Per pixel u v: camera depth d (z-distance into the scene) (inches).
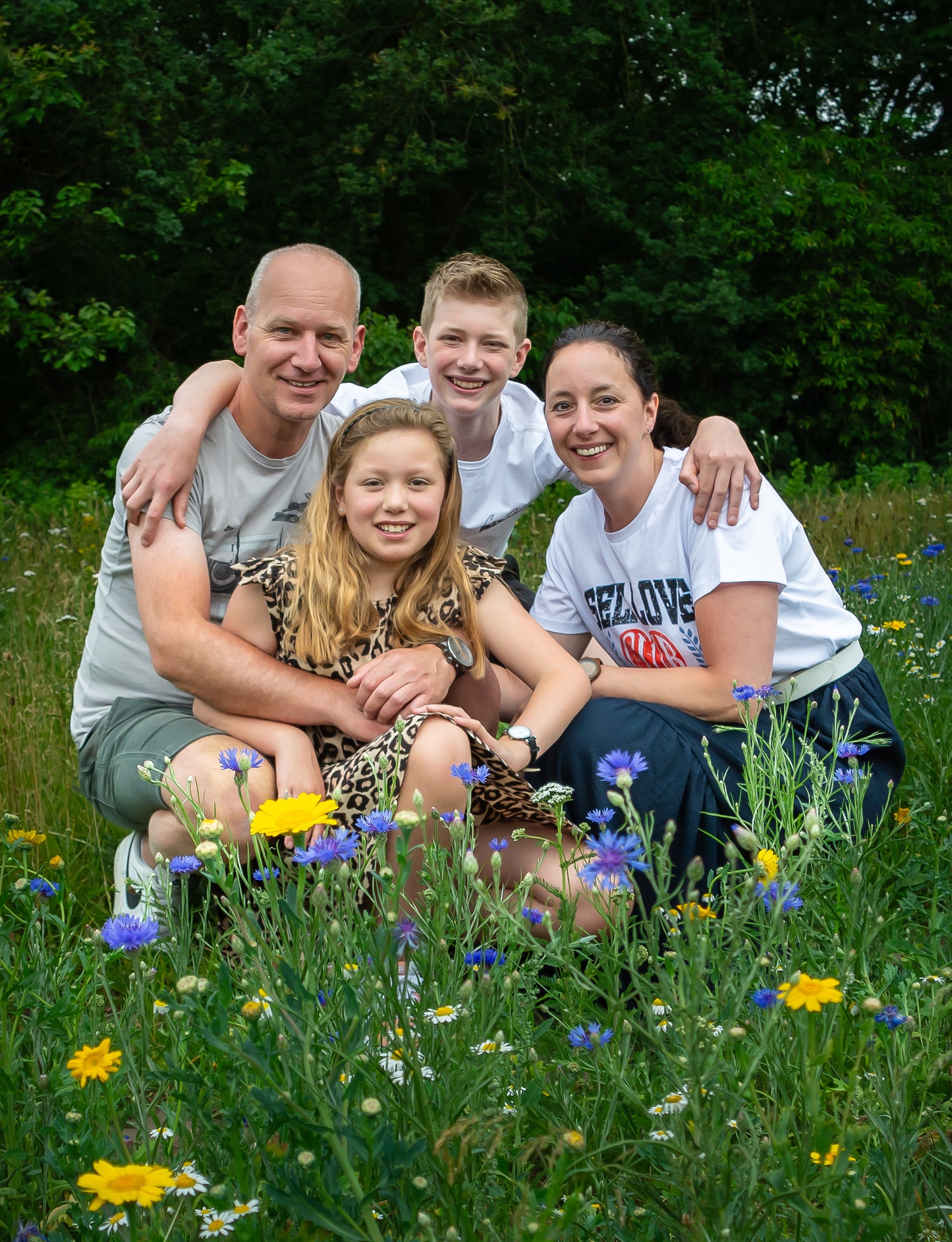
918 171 648.4
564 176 549.3
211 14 534.3
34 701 160.2
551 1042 75.1
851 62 657.6
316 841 60.1
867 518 322.3
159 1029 71.7
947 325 624.7
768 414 605.6
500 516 152.0
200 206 498.6
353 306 116.9
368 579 107.9
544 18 536.1
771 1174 50.4
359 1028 54.0
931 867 100.8
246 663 103.8
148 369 506.0
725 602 111.5
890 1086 59.8
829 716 114.3
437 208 561.6
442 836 91.9
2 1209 59.8
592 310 570.9
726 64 634.2
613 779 60.1
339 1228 47.6
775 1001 58.9
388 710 99.4
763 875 59.6
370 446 103.4
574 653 131.3
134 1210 47.3
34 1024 65.7
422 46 495.8
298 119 523.5
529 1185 58.7
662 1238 56.3
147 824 110.8
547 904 94.9
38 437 512.7
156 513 110.0
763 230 581.3
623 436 114.5
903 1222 54.2
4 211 449.7
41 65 439.2
